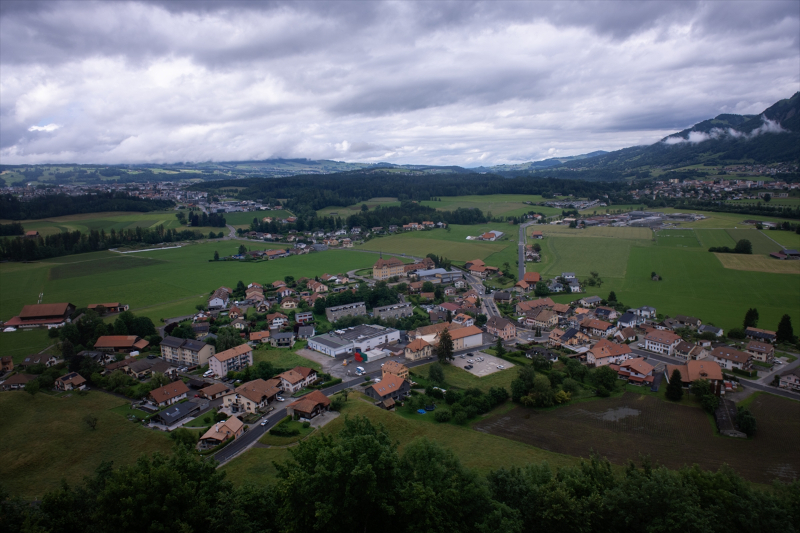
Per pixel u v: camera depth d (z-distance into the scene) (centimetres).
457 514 6025
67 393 12725
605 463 7756
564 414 11394
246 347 15125
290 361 15338
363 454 5884
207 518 5706
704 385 11862
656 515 6141
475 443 9950
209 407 12181
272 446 9925
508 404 12050
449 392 12131
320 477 5628
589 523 6128
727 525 6106
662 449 9712
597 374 12988
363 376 14038
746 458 9306
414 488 5816
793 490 6531
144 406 11962
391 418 10806
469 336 16625
